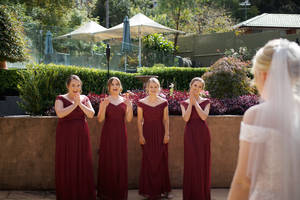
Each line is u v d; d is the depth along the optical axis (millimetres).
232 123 4594
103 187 3854
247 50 17344
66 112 3574
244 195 1544
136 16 13797
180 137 4531
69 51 10859
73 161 3604
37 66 5668
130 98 5016
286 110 1424
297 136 1417
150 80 4055
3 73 8078
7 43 7582
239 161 1532
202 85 3881
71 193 3613
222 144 4582
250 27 22859
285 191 1386
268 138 1433
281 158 1399
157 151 3975
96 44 12133
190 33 23875
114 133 3834
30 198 3951
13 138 4273
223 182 4578
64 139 3619
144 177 3977
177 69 10961
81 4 24766
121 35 14852
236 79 6098
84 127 3711
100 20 32688
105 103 3838
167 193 4086
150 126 4012
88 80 7598
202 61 20406
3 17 7648
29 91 5047
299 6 36250
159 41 16719
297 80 1499
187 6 22734
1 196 3977
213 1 29844
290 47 1537
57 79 6508
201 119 3842
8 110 7969
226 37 19297
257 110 1508
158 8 24750
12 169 4270
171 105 4758
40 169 4309
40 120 4305
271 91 1475
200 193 3662
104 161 3854
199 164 3689
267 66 1540
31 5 19516
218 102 5008
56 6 19672
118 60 11664
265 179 1430
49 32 10406
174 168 4527
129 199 3988
